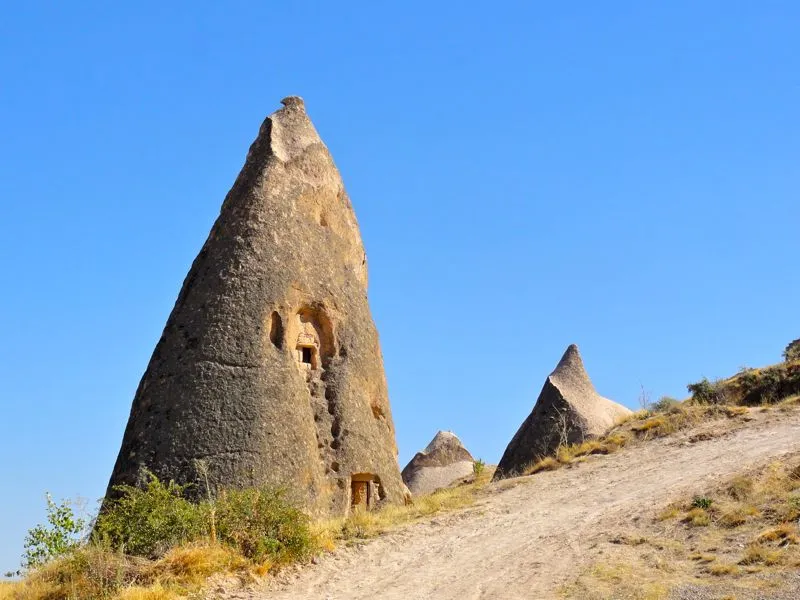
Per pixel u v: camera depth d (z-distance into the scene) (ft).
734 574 60.08
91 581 68.44
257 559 72.54
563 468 99.91
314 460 89.35
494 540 75.66
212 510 75.61
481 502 89.56
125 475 84.23
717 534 67.87
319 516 87.10
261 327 90.84
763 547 63.36
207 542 73.67
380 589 67.26
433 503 89.92
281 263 94.73
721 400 117.29
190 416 85.61
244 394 87.15
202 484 82.74
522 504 86.53
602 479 91.50
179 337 90.07
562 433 116.88
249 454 84.79
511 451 127.13
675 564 63.57
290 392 89.92
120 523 75.56
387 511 88.94
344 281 100.89
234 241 94.02
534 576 65.10
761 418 102.47
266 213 96.17
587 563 65.77
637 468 93.25
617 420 121.80
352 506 92.07
